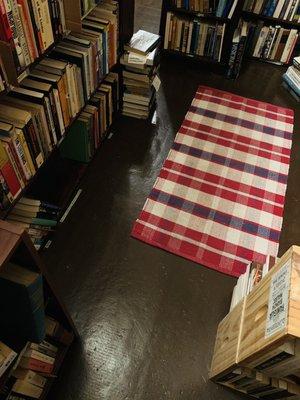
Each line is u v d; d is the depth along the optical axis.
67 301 1.59
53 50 1.61
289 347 0.87
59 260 1.72
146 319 1.57
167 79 2.82
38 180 1.93
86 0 1.62
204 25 2.67
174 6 2.68
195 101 2.63
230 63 2.77
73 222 1.87
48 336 1.26
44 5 1.26
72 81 1.61
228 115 2.54
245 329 1.13
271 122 2.53
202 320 1.58
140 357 1.46
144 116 2.45
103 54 1.86
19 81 1.25
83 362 1.43
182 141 2.33
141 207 1.97
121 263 1.74
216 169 2.19
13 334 1.04
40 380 1.24
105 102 2.07
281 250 1.86
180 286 1.68
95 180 2.07
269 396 1.28
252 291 1.18
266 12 2.79
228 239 1.87
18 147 1.31
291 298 0.84
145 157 2.23
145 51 2.08
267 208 2.02
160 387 1.39
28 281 0.80
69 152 2.05
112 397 1.36
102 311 1.58
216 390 1.40
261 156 2.29
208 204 2.01
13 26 1.11
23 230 0.78
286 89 2.84
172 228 1.89
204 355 1.48
